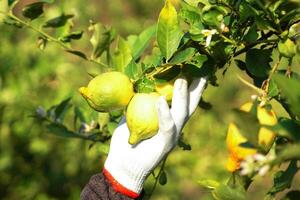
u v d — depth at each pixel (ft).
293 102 4.30
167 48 5.24
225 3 5.12
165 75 5.25
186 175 11.22
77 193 11.10
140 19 18.13
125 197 5.45
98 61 6.53
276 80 4.32
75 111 7.26
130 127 5.16
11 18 6.41
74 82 11.28
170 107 5.41
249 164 4.29
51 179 11.25
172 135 5.25
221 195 5.01
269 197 4.83
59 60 11.35
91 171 10.83
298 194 4.71
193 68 5.22
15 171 11.25
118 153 5.48
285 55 4.92
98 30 6.49
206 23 5.06
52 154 11.14
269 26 4.94
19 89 10.94
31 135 10.92
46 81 11.15
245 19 5.07
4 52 11.17
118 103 5.16
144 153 5.36
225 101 14.35
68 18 6.49
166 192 11.28
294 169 4.70
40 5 6.34
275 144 5.09
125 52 5.85
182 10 5.19
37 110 7.33
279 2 4.84
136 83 5.25
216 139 11.45
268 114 4.86
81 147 10.98
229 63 5.30
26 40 11.51
